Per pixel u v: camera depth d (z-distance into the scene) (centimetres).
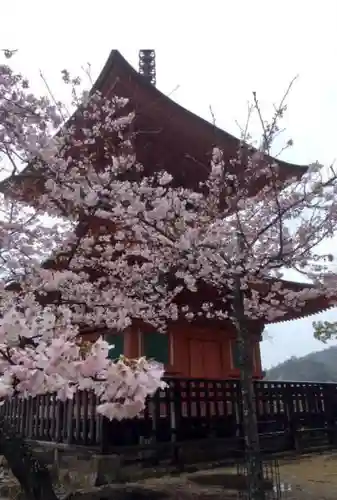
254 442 454
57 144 543
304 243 582
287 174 991
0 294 481
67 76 600
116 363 244
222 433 771
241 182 691
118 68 856
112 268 726
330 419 995
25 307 394
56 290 560
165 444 677
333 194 582
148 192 592
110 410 236
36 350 258
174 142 1045
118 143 710
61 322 304
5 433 423
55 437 714
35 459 429
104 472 598
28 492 407
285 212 575
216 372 1115
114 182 565
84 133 650
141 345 1004
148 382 238
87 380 241
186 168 1096
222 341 1155
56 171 543
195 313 988
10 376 254
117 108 743
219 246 550
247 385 482
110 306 668
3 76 512
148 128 980
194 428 739
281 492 560
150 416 695
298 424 920
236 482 578
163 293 768
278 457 820
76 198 532
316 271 627
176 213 564
